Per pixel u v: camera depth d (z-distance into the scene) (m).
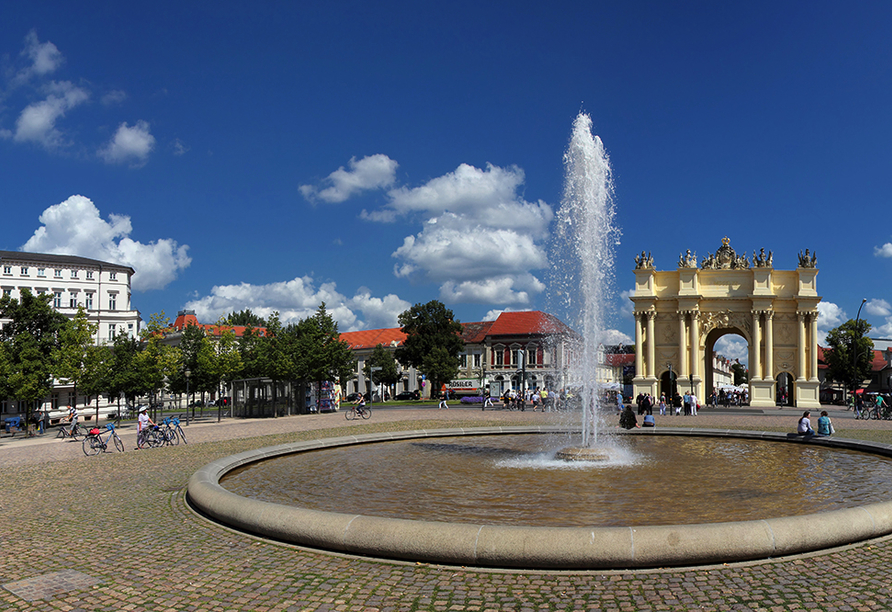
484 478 16.00
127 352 57.44
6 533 11.18
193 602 7.40
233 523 10.78
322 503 12.98
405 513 11.91
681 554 8.24
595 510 12.01
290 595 7.54
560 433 29.39
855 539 9.20
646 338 74.25
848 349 92.38
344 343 75.12
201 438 32.12
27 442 36.28
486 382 106.69
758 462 18.91
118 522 11.79
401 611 6.99
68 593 7.81
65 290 95.62
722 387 85.88
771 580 7.80
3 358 43.69
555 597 7.34
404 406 75.62
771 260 71.06
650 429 28.75
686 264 73.00
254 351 69.56
